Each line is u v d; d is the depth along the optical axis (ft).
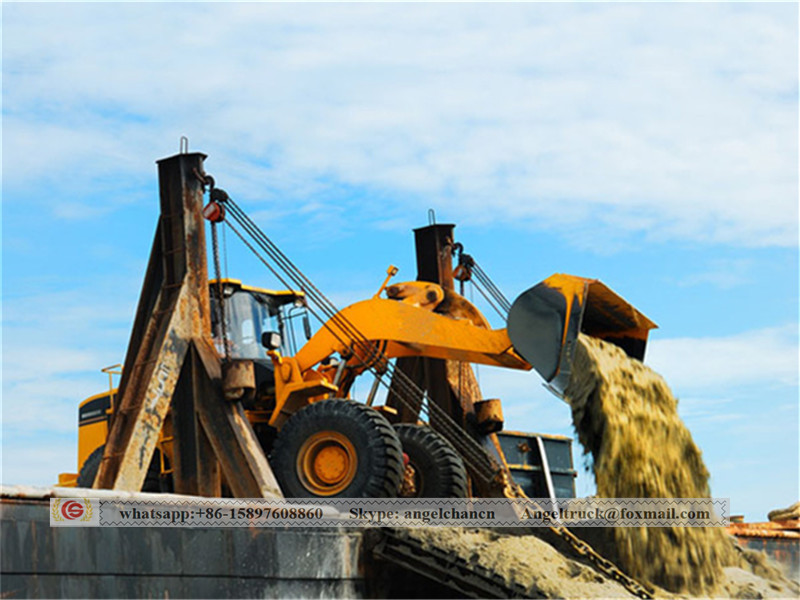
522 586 38.58
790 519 59.11
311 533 37.11
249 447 41.39
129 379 41.81
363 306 47.88
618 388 43.45
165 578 32.12
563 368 41.83
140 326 44.47
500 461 52.75
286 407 46.01
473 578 38.78
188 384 42.80
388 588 39.63
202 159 44.70
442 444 46.14
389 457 41.60
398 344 48.65
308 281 47.19
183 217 43.98
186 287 43.32
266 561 35.37
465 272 55.88
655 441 43.96
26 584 28.58
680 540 44.55
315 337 48.11
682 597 42.98
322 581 37.17
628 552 44.62
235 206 44.70
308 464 42.32
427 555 39.17
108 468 40.37
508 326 42.96
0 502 28.43
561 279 42.83
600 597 39.40
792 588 48.42
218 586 33.65
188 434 42.47
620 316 45.39
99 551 30.48
